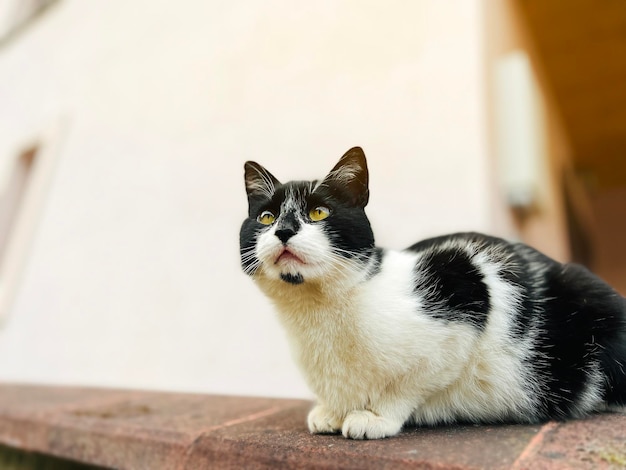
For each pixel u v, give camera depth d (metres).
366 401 0.75
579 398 0.76
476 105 1.51
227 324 1.81
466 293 0.74
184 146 2.27
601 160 3.82
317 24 2.02
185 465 0.80
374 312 0.72
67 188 2.77
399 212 1.55
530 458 0.56
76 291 2.40
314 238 0.72
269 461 0.68
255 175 0.86
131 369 2.02
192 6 2.62
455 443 0.65
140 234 2.25
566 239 2.88
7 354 2.59
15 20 4.23
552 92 3.09
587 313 0.77
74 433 1.08
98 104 2.87
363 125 1.73
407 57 1.71
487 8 1.71
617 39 2.64
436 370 0.73
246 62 2.21
